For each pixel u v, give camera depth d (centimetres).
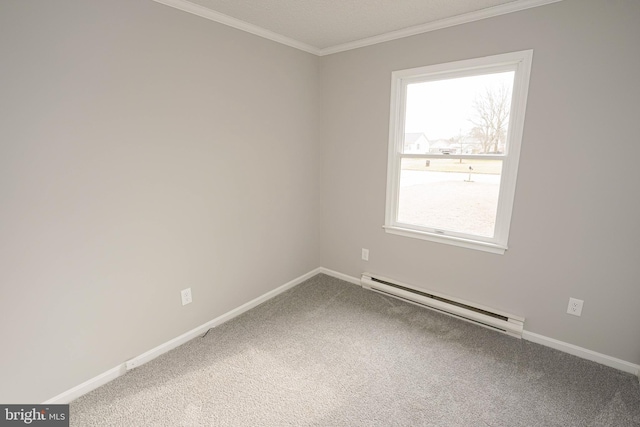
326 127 317
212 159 228
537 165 207
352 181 309
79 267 172
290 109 285
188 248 223
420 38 243
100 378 188
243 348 223
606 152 185
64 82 154
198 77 210
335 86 301
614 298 195
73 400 177
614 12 171
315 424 161
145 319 206
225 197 242
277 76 267
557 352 216
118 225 185
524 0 193
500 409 169
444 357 212
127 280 193
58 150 157
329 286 324
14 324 154
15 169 146
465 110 240
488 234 243
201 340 233
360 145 296
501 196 230
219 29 218
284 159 288
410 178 277
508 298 236
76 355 177
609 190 187
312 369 201
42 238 157
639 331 190
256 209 270
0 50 135
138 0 175
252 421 163
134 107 181
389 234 294
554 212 207
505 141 226
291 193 302
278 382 190
